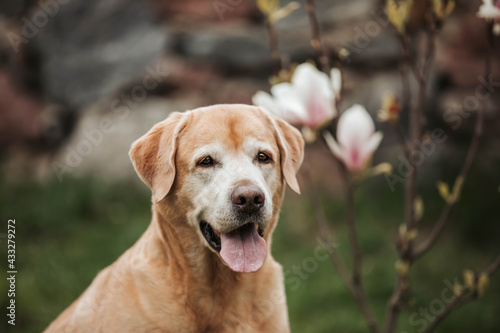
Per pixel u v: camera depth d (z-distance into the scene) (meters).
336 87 3.99
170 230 3.67
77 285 6.24
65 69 9.64
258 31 9.66
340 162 4.04
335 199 8.46
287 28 9.55
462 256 7.23
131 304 3.52
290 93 3.92
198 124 3.67
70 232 7.48
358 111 3.86
